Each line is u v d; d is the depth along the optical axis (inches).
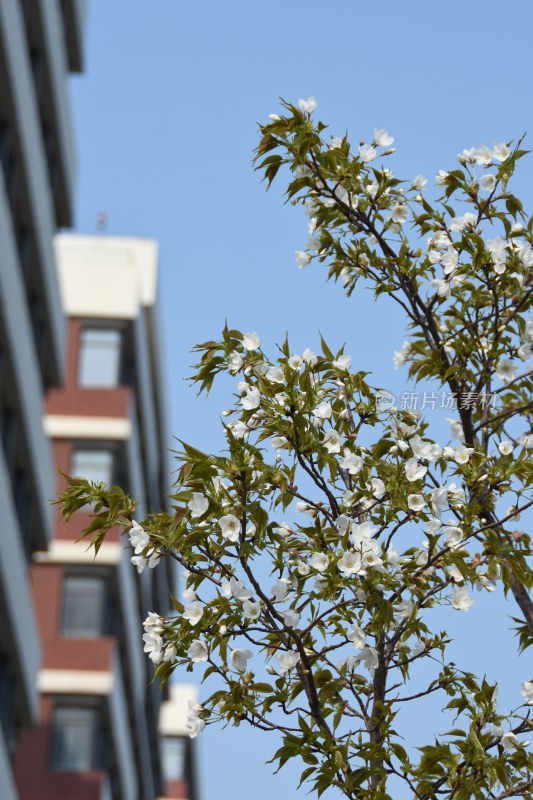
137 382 2021.4
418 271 383.6
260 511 329.1
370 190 386.6
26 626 1317.7
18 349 1278.3
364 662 336.8
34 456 1402.6
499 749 336.2
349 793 333.7
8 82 1232.8
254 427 351.9
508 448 380.8
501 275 376.5
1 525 1163.9
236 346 363.3
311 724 350.9
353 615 345.4
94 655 1743.4
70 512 335.9
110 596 1819.6
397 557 333.7
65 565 1792.6
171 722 2824.8
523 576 353.4
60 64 1526.8
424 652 346.9
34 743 1705.2
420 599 339.3
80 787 1683.1
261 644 336.8
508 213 384.8
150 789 2378.2
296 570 337.7
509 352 383.2
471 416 382.6
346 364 364.2
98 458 1893.5
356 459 349.7
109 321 1995.6
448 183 386.9
